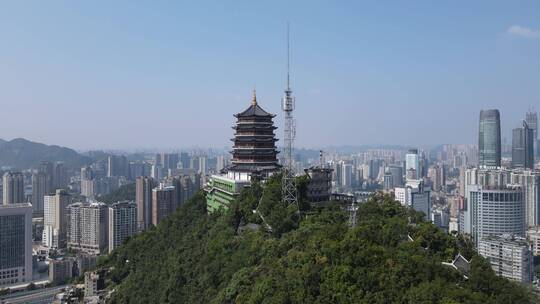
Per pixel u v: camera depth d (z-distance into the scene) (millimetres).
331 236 146000
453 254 153500
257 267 152875
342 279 122688
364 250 129375
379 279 120250
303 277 128750
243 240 179750
